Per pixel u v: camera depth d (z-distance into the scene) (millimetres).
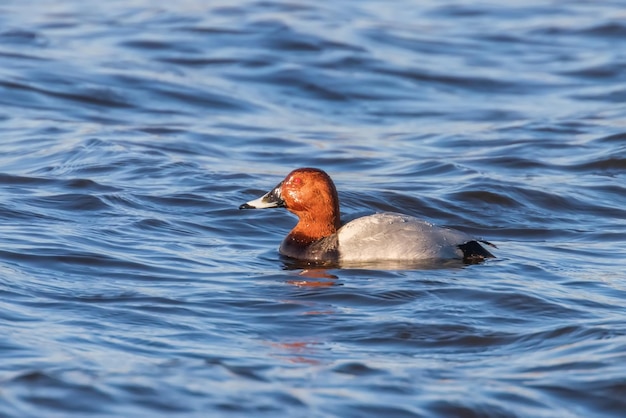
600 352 8586
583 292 10789
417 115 22859
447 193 15719
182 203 14898
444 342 9102
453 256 12055
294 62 25938
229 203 15008
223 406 7402
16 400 7320
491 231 14305
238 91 23938
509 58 27656
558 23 31078
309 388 7809
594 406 7625
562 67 26891
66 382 7684
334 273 11586
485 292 10633
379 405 7520
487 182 16109
